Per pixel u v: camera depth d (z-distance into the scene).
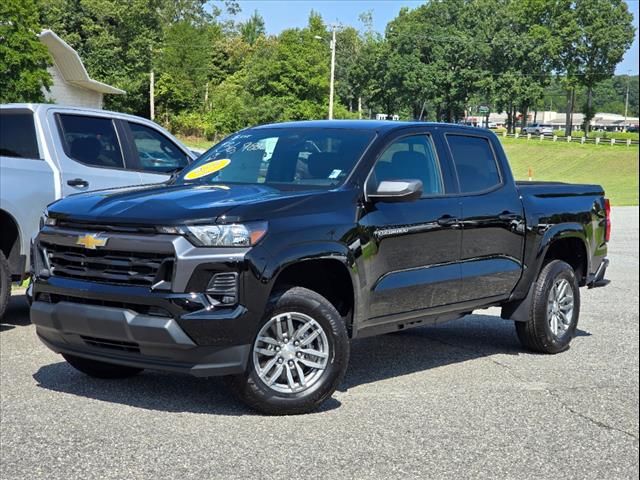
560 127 180.38
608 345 8.23
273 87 81.62
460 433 5.32
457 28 116.81
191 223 5.15
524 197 7.56
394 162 6.46
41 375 6.38
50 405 5.60
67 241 5.48
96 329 5.27
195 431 5.13
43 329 5.63
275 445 4.93
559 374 6.99
